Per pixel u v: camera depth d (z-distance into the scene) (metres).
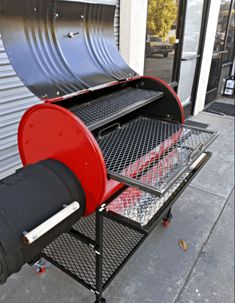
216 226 1.95
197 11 3.42
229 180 2.53
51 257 1.49
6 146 1.87
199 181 2.50
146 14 2.48
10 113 1.83
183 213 2.07
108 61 1.37
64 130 0.97
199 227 1.93
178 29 3.21
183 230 1.90
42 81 1.04
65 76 1.13
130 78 1.38
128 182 0.93
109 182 1.06
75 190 1.00
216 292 1.48
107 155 1.12
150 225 0.98
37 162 1.06
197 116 4.18
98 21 1.34
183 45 3.36
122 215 1.01
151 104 1.55
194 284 1.52
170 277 1.56
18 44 1.04
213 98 5.05
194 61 3.81
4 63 1.69
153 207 1.08
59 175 1.00
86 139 0.92
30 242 0.80
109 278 1.33
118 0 2.30
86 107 1.22
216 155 2.99
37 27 1.10
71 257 1.51
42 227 0.83
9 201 0.86
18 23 1.04
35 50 1.09
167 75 3.35
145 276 1.56
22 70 1.02
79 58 1.24
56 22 1.15
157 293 1.47
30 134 1.10
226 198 2.27
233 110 4.52
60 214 0.89
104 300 1.34
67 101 1.20
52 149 1.05
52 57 1.14
